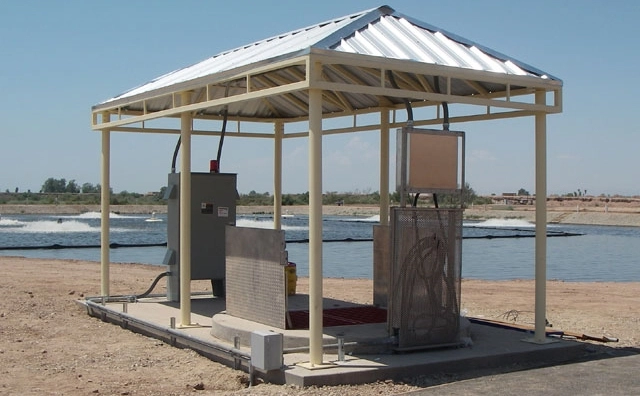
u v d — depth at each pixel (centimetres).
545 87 893
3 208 11006
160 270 2100
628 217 7912
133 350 961
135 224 6306
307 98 1166
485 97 991
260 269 917
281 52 811
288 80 1086
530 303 1474
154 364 886
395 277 838
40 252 3100
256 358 773
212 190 1222
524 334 973
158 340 1020
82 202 12756
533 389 745
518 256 3331
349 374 752
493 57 903
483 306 1423
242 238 954
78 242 3722
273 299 894
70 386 793
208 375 827
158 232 4881
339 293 1614
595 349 957
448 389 740
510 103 868
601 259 3266
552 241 4619
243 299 951
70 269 2053
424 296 851
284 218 7800
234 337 870
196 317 1068
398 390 738
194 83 916
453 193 869
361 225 6581
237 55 1023
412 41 850
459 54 869
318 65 741
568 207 10381
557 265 2956
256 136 1287
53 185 15750
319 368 762
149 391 770
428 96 809
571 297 1589
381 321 952
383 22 877
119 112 1150
